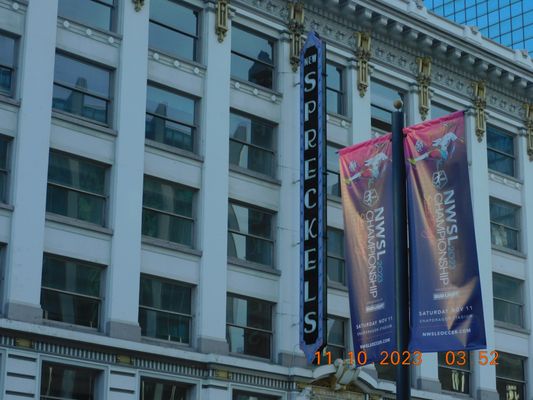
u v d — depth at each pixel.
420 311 29.59
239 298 44.66
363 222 32.41
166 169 43.41
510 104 59.16
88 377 39.12
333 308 47.34
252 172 46.19
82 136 41.03
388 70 53.00
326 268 43.84
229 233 45.09
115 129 42.03
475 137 56.53
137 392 39.91
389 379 49.00
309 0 49.91
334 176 49.50
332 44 50.72
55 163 40.28
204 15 46.34
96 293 40.34
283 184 47.06
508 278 56.44
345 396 46.03
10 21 39.97
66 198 40.28
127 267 40.91
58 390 38.12
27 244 38.22
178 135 44.41
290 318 45.44
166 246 42.47
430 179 30.31
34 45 40.16
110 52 42.69
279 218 46.59
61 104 40.97
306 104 45.94
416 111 53.69
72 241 39.81
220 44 46.31
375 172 32.38
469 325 29.00
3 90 39.53
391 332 30.75
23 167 38.84
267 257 46.12
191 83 45.09
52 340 37.88
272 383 43.88
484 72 57.50
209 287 43.25
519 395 54.88
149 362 40.56
